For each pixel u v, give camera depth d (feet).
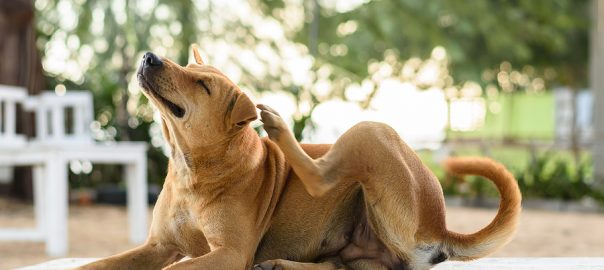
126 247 27.43
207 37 53.47
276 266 12.30
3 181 42.75
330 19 70.28
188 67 12.91
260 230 12.79
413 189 12.87
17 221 35.27
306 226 13.10
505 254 27.61
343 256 13.47
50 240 25.36
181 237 12.91
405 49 78.28
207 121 12.26
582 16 87.04
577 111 98.53
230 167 12.33
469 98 93.15
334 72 59.57
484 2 70.03
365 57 73.10
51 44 50.49
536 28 74.23
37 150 24.85
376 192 12.85
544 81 106.42
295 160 12.20
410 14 67.62
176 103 12.26
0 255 25.49
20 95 27.04
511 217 13.44
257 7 56.54
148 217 36.83
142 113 48.16
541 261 16.35
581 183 46.93
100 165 46.88
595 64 51.75
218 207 12.25
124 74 51.34
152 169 46.75
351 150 12.73
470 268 15.23
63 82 47.55
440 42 69.56
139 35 51.29
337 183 12.65
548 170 51.78
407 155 13.12
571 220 39.60
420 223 13.00
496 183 13.65
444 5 68.18
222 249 11.95
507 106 100.53
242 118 12.07
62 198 25.31
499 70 90.07
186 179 12.54
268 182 12.85
